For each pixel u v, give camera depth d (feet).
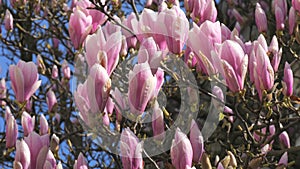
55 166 11.09
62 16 27.20
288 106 14.16
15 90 14.10
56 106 21.56
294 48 21.18
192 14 14.76
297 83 28.22
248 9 30.55
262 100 12.09
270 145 17.69
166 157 14.48
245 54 11.86
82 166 11.72
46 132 15.65
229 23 31.32
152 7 23.04
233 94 11.29
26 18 26.35
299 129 26.91
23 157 10.85
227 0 30.40
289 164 16.28
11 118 14.76
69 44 29.48
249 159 14.40
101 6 14.05
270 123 14.84
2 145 20.39
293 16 16.43
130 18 12.12
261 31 16.88
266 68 11.96
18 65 13.88
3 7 29.63
